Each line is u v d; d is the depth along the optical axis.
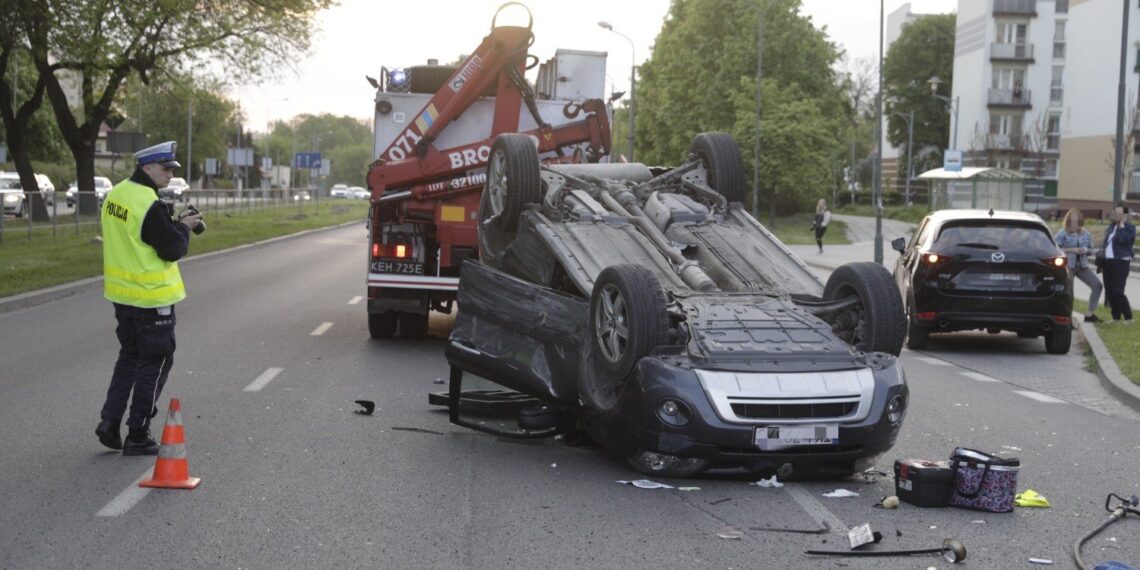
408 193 13.69
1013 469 6.98
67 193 33.91
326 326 16.06
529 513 6.73
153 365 8.05
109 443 8.05
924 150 102.75
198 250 32.41
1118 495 7.57
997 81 81.00
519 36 13.78
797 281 8.64
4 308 17.39
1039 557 6.09
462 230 13.77
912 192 101.69
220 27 34.59
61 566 5.62
